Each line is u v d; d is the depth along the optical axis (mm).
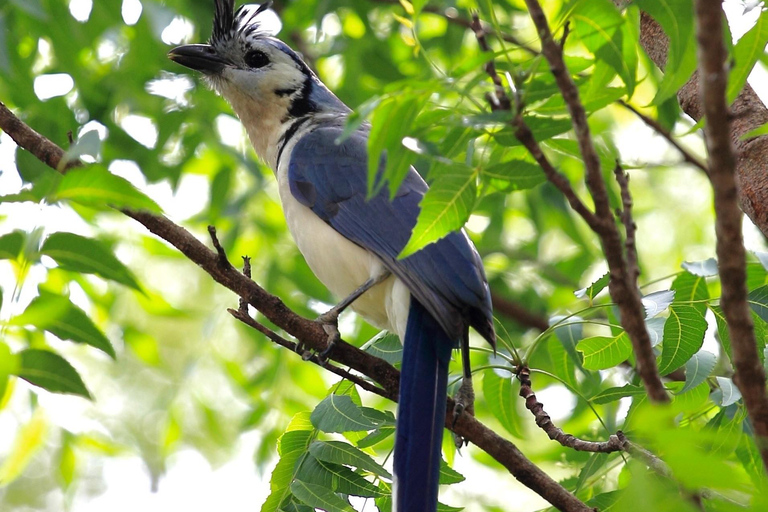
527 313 15094
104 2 13141
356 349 8500
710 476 3971
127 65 14484
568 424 11055
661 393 5305
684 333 7469
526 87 5539
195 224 15219
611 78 6043
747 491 4789
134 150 14859
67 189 6250
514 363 8523
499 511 12898
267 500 7484
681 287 7957
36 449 12172
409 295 9461
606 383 11250
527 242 16266
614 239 5234
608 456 8375
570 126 5816
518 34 15273
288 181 10695
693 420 8570
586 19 5789
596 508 7250
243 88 12180
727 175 4758
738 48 6055
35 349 6660
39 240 6699
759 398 5066
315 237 10367
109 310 14227
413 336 8742
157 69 14664
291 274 14586
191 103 15070
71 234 6875
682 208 17719
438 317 8703
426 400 8133
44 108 13977
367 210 9977
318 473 7438
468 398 8484
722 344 7625
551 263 16047
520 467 7777
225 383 16250
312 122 11906
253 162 14773
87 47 13719
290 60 12289
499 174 5859
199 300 17969
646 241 17625
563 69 5164
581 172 15883
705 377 7430
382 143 5328
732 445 7383
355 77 15422
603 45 5859
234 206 14594
